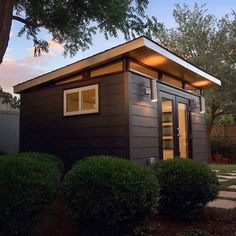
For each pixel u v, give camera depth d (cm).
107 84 601
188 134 793
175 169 397
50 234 335
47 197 316
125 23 628
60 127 687
